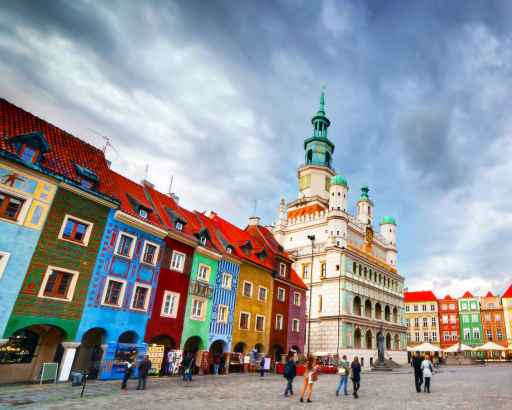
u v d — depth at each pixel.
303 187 81.56
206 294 32.34
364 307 59.78
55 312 21.41
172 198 37.91
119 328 24.84
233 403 16.02
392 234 77.62
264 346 38.66
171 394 18.33
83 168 25.27
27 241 20.66
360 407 15.48
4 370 20.33
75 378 20.19
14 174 20.59
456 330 101.38
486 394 20.25
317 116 89.69
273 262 43.34
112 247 25.27
